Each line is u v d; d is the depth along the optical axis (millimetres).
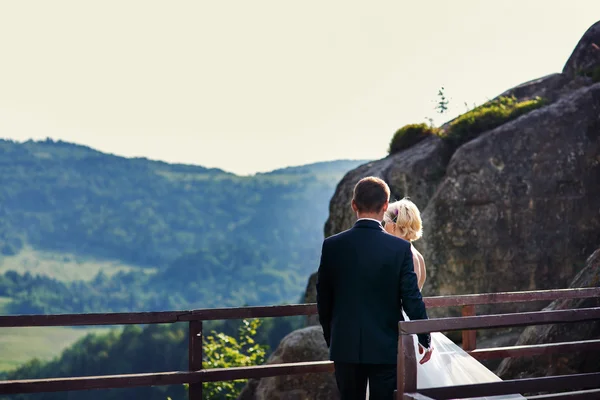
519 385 3922
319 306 4484
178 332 105938
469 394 3797
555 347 6078
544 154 12406
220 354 13984
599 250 8078
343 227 14914
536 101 13555
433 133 15383
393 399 4168
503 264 12203
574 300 7750
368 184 4449
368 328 4195
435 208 12680
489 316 3840
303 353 9266
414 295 4180
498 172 12383
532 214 12258
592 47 14586
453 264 12391
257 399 9711
